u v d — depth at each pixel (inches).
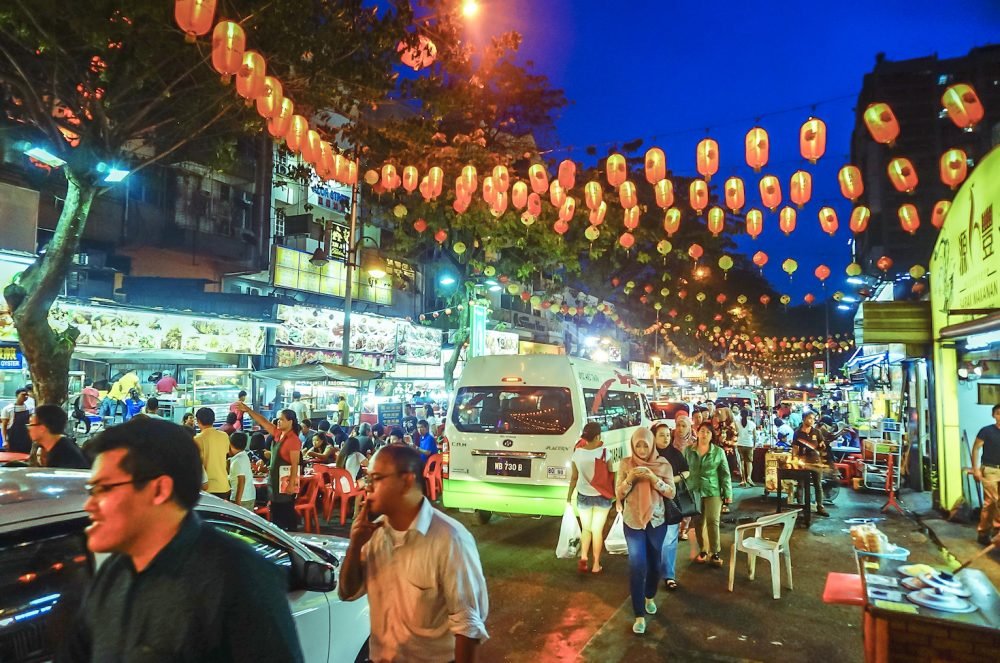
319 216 996.6
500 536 369.1
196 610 67.5
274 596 72.3
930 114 2154.3
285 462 309.0
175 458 72.3
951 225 396.2
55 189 605.9
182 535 71.5
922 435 518.6
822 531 389.7
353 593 109.0
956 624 131.7
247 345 675.4
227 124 400.8
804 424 494.9
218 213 810.8
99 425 534.0
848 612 245.3
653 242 761.6
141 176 729.6
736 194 342.3
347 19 365.1
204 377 650.2
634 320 1481.3
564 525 306.2
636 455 239.1
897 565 163.5
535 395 371.9
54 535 102.0
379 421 698.8
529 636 221.9
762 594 266.4
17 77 343.3
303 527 394.0
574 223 655.1
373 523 110.7
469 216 596.4
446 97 438.9
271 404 717.9
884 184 2177.7
